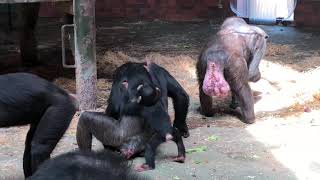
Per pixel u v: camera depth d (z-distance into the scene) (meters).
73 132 6.64
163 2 17.64
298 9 16.09
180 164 5.61
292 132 6.63
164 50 12.28
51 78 9.44
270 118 7.25
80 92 7.45
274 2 16.25
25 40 10.38
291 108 7.67
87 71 7.43
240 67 6.86
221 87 6.77
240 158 5.79
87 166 1.75
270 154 5.90
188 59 10.97
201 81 7.23
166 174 5.31
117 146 5.55
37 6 10.17
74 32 7.37
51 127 4.41
